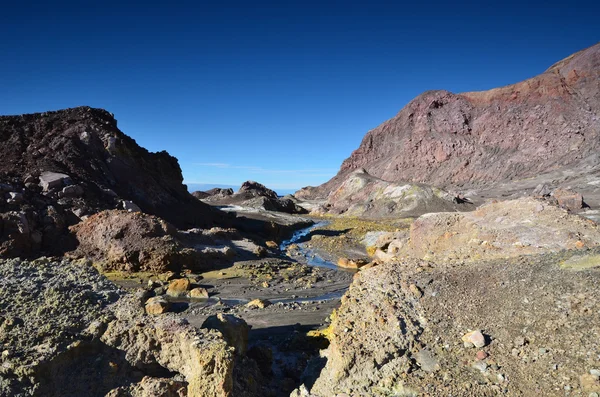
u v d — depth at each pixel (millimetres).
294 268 22156
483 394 5305
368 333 7066
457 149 80750
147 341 7094
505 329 6395
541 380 5223
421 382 5809
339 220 48531
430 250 18797
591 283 6574
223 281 18938
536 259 8633
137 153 38750
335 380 6523
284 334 11242
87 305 8008
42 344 6719
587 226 15523
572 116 71375
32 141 32719
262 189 78625
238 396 6457
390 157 95375
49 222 22297
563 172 57875
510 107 81562
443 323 7020
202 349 6371
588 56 78188
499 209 18906
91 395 6410
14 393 5957
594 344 5383
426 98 97000
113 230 21219
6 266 9039
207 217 36469
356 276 10289
